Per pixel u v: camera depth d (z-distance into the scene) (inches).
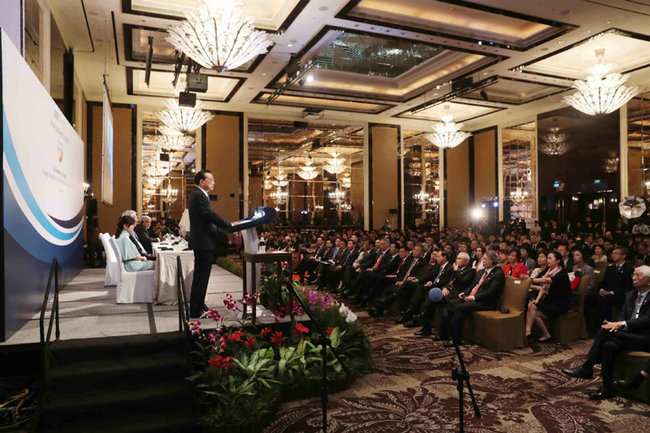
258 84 553.6
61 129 247.6
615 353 168.2
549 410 157.2
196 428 139.3
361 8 367.9
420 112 726.5
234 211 688.4
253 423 142.1
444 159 820.0
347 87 607.8
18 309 169.5
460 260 268.2
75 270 330.0
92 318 193.6
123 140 629.9
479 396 170.6
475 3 341.7
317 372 174.1
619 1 338.6
